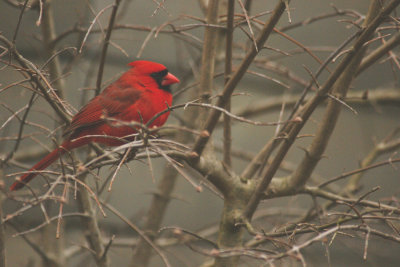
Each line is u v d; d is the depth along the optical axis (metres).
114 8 6.15
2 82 11.49
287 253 4.31
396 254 12.30
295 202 13.40
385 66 14.82
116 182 12.73
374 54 6.81
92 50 12.13
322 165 14.48
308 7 14.41
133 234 12.56
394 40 6.63
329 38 14.48
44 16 7.77
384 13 5.46
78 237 11.83
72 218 11.87
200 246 12.76
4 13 11.62
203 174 6.50
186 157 6.07
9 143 11.54
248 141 14.16
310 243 4.48
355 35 5.73
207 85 6.92
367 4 14.60
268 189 6.83
